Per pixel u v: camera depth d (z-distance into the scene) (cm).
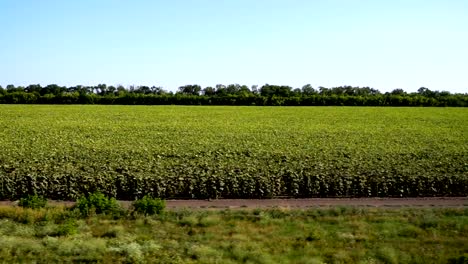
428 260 1814
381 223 2289
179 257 1791
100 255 1792
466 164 3606
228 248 1912
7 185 2916
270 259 1773
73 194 2931
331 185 3031
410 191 3075
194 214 2386
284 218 2352
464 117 8238
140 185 2950
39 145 4353
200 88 16425
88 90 16275
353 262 1788
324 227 2222
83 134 5294
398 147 4466
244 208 2606
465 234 2131
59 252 1802
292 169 3278
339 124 6850
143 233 2091
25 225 2144
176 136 5172
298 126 6462
